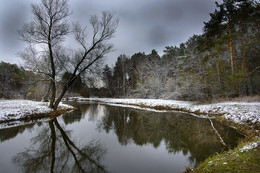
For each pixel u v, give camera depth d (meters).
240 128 9.30
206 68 24.20
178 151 7.65
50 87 27.73
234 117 11.05
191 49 33.06
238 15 15.81
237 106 13.56
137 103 29.47
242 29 18.06
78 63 18.25
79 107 27.64
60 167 6.05
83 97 57.41
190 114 16.98
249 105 13.33
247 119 9.61
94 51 18.30
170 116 16.75
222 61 22.70
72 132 11.22
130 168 5.96
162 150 7.84
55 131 11.27
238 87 19.36
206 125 11.73
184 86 25.84
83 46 17.92
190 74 27.41
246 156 4.31
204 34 19.64
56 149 7.95
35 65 16.64
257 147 4.71
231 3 16.58
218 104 16.39
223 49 16.00
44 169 5.87
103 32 18.09
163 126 12.90
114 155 7.24
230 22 17.33
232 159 4.36
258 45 17.58
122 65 50.00
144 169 5.85
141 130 11.94
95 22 17.81
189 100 25.47
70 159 6.80
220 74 21.50
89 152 7.60
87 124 13.93
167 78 40.19
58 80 19.67
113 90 54.84
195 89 23.77
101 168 5.93
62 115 17.97
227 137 8.48
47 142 8.97
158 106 23.36
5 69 40.91
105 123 14.52
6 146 8.18
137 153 7.48
